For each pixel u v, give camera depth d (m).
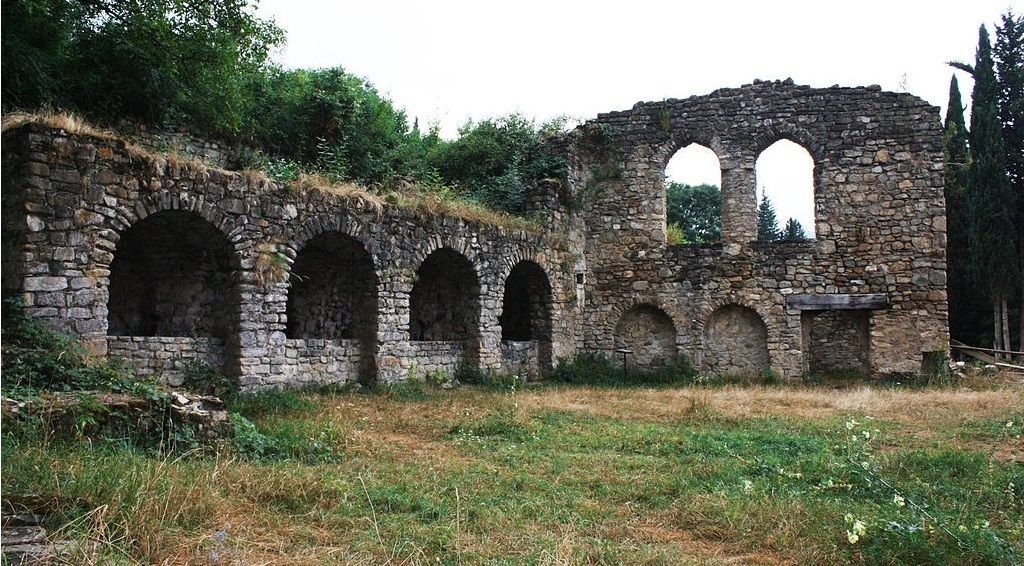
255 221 12.74
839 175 19.80
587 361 20.50
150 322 13.63
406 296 15.31
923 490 7.01
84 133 10.75
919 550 5.09
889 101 19.70
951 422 11.52
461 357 17.05
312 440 8.65
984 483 7.25
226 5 15.16
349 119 20.11
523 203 20.03
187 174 11.84
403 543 5.17
